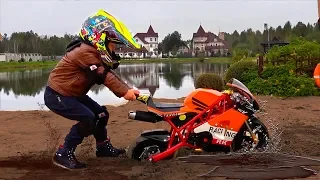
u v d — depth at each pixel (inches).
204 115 117.0
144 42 2209.6
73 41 111.3
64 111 108.7
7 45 1774.1
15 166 113.8
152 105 113.7
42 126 181.3
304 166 106.0
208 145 116.5
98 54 107.6
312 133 153.6
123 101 294.0
